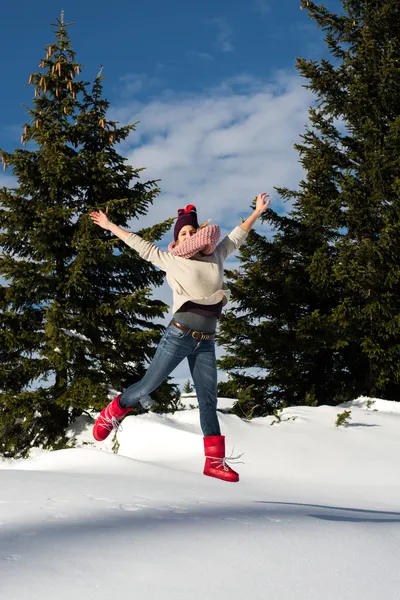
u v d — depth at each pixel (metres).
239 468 7.88
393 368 15.69
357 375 17.12
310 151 17.47
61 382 12.44
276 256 18.05
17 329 13.21
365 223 16.25
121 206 14.02
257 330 16.97
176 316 3.44
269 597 1.68
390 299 15.43
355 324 15.88
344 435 9.85
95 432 3.63
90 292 13.59
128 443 9.27
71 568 1.89
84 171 14.31
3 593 1.66
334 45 17.94
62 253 13.80
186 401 14.64
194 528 2.58
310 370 17.62
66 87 14.85
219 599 1.66
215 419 3.62
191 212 3.73
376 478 7.73
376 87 17.20
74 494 3.48
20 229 13.74
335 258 16.30
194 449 8.70
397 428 10.59
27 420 12.10
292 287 17.50
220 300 3.49
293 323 17.69
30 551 2.10
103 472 5.71
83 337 12.62
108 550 2.13
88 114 14.74
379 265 15.76
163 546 2.22
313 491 6.52
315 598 1.68
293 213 18.14
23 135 14.27
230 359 17.53
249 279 17.47
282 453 8.66
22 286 12.66
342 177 17.36
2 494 3.45
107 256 13.11
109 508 3.06
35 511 2.94
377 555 2.17
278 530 2.59
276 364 17.33
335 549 2.24
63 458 6.52
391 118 17.30
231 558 2.07
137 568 1.92
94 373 12.70
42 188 14.31
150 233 13.23
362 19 17.91
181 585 1.77
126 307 13.09
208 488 4.98
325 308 18.06
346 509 4.36
